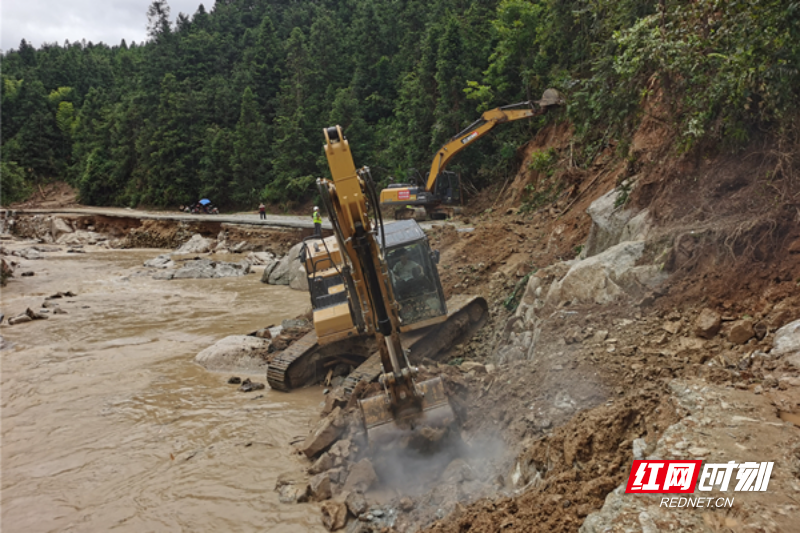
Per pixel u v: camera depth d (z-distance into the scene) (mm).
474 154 33750
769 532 3682
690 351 6879
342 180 6609
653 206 10320
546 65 29906
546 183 23266
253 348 14078
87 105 96312
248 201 61938
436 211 30844
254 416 10391
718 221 8523
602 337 7973
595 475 5207
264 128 64500
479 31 42000
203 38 87375
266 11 106438
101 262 35594
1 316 19422
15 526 7062
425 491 6801
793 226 7324
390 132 52875
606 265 9383
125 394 11867
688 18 9195
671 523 3975
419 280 10992
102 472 8430
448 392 8250
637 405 5871
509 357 10102
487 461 7066
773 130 8508
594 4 17000
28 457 9078
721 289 7551
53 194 90625
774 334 6305
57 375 13352
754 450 4523
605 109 14477
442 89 35969
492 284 15406
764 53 7766
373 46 66438
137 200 72062
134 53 123188
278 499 7312
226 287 25703
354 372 10508
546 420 6781
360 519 6363
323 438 8266
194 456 8781
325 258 12445
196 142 69312
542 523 4754
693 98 9641
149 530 6820
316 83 63938
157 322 18781
